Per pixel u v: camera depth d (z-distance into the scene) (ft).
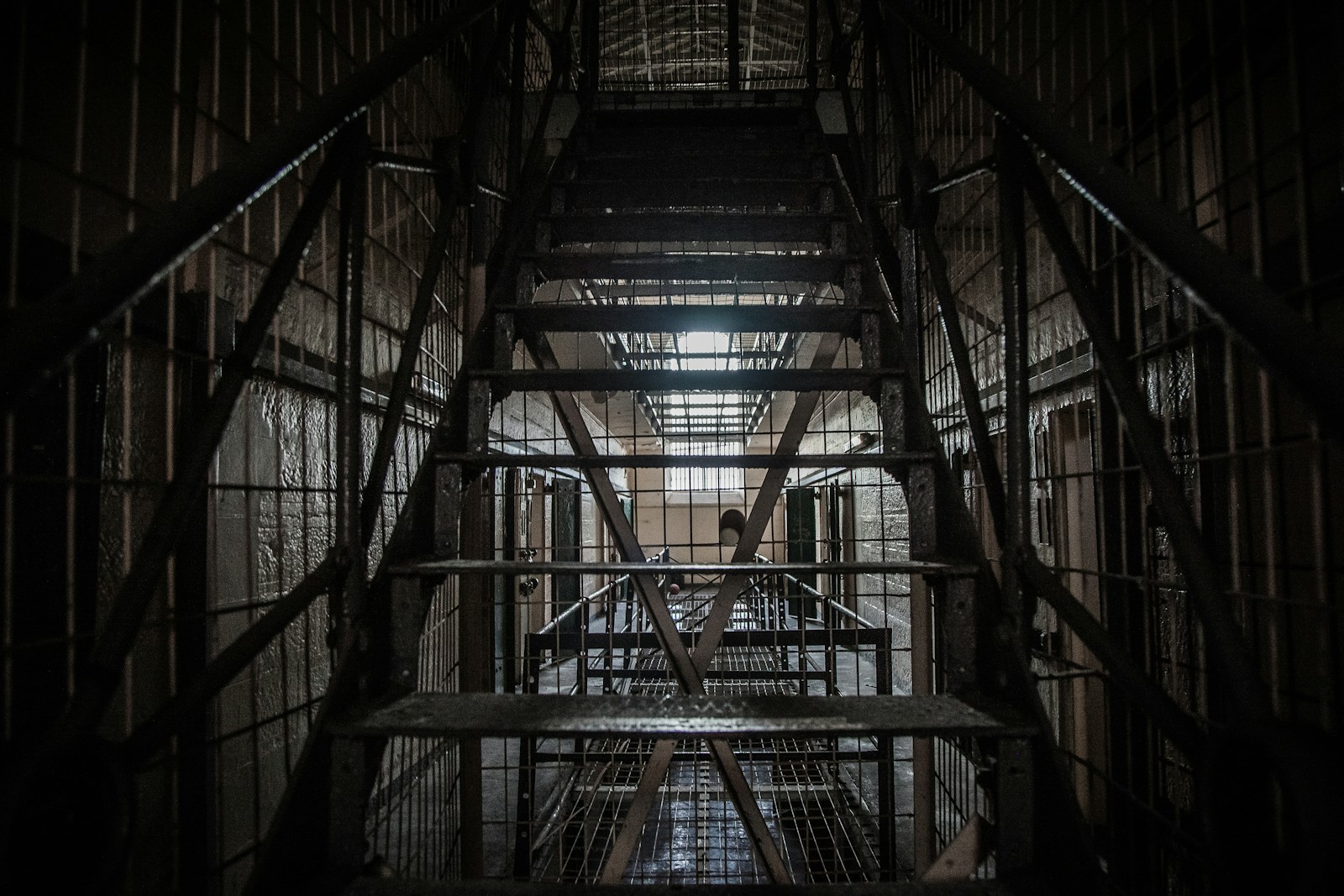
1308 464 4.01
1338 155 2.90
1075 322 6.64
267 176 2.89
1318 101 4.01
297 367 6.16
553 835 9.43
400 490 8.16
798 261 6.64
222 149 5.29
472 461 4.70
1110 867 4.96
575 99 11.34
